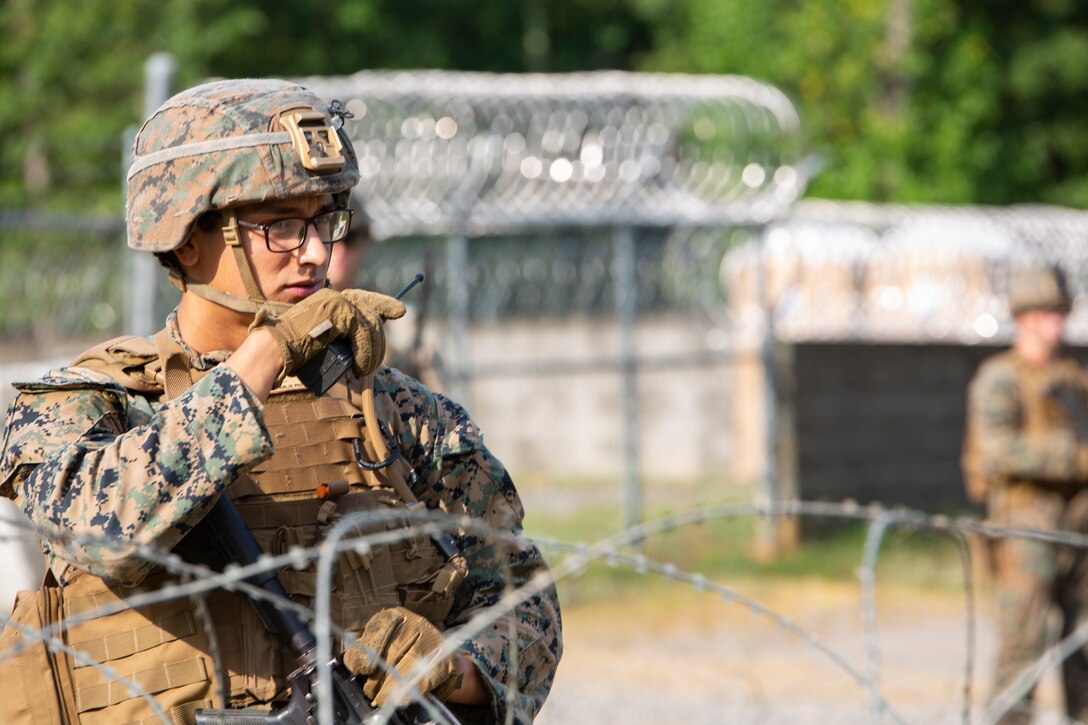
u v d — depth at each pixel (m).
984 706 17.88
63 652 6.03
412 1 90.00
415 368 13.12
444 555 6.55
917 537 32.91
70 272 26.84
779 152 31.70
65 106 69.19
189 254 6.46
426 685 6.00
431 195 28.73
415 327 13.23
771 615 6.46
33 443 6.00
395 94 28.78
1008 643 17.59
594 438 39.81
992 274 39.06
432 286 13.36
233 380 5.82
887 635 24.22
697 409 38.00
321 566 5.27
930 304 39.25
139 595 5.96
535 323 40.06
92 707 5.96
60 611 6.06
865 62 70.12
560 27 99.81
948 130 70.50
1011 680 17.55
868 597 7.44
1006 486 17.86
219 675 5.71
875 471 35.41
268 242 6.36
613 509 33.22
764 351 33.16
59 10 69.81
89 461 5.75
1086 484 17.70
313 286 6.50
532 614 6.89
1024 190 77.75
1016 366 17.89
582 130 30.27
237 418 5.76
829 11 70.25
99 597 6.06
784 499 33.62
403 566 6.43
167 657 6.00
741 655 21.75
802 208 41.69
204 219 6.39
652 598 25.95
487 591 6.83
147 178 6.44
